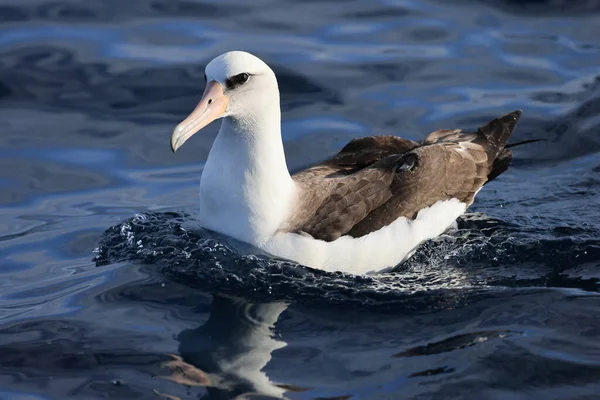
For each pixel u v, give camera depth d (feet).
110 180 50.83
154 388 32.96
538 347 35.19
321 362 34.55
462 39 65.67
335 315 37.91
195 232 43.42
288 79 60.49
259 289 39.58
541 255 43.19
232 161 41.09
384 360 34.65
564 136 55.21
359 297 39.24
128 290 39.73
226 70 39.40
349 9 69.92
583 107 57.62
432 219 43.68
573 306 38.24
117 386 33.09
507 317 37.55
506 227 45.85
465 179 45.47
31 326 37.11
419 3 70.85
